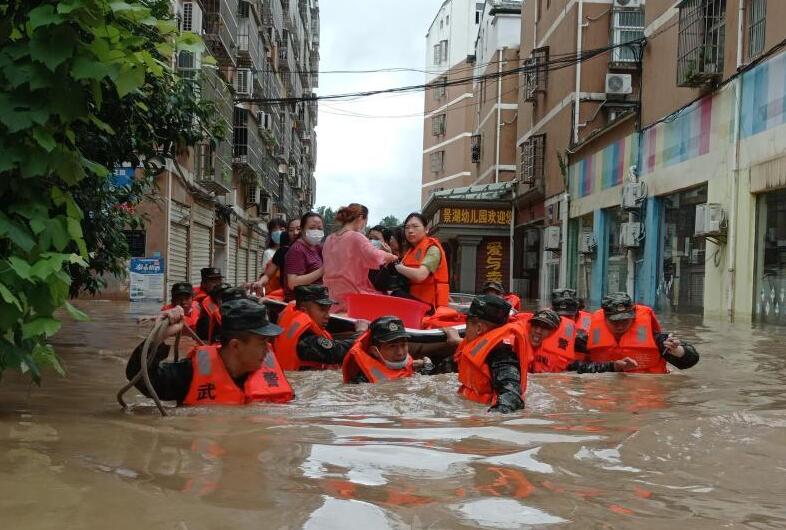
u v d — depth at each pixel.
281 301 8.00
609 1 25.17
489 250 34.25
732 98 14.70
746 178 14.15
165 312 4.34
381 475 2.73
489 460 3.01
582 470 2.88
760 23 13.88
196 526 2.09
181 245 22.92
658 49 18.67
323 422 3.86
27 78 3.45
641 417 4.21
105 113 6.48
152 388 4.02
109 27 3.63
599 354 6.47
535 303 24.03
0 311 3.49
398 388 5.07
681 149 17.16
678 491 2.61
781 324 12.70
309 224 8.31
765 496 2.57
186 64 13.50
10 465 2.73
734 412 4.19
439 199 33.66
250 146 32.03
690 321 13.41
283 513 2.23
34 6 3.61
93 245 8.02
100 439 3.27
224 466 2.81
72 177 3.65
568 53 25.97
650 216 18.81
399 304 7.00
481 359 4.65
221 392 4.34
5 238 3.66
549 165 28.53
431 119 57.34
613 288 21.97
